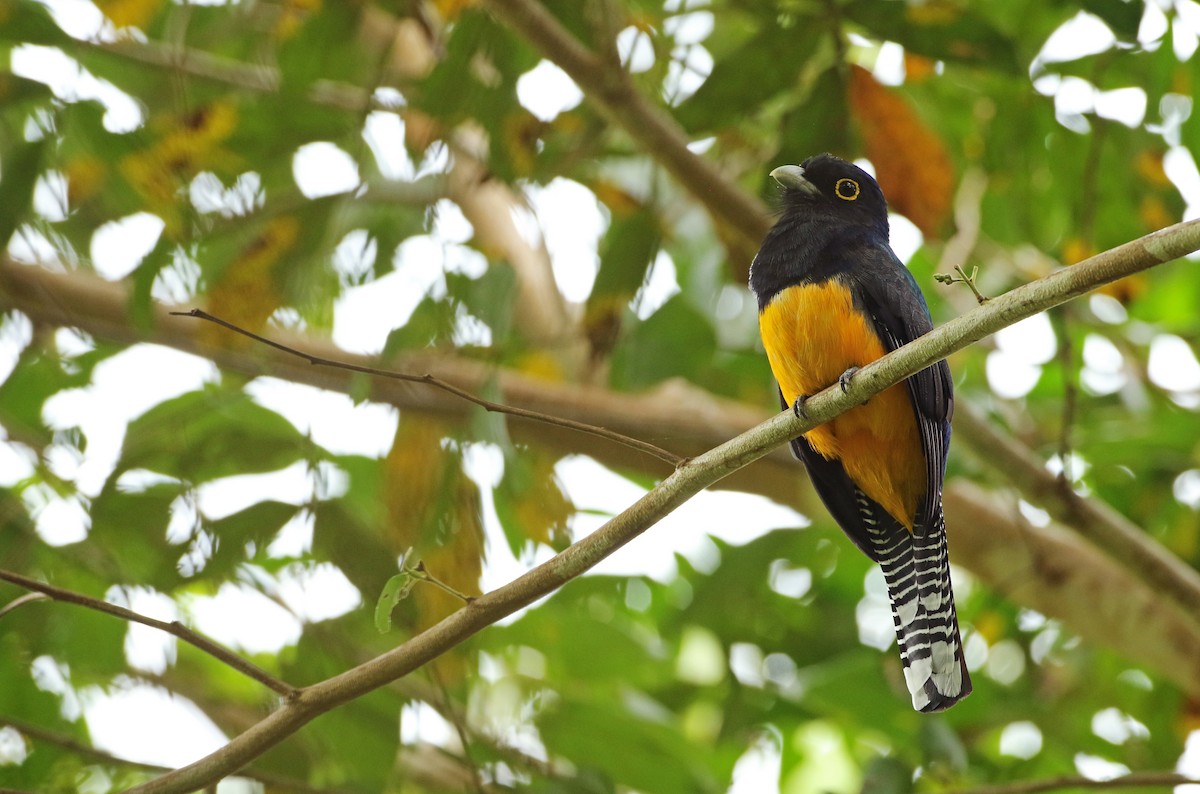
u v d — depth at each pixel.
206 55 12.84
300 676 11.68
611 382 13.03
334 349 12.56
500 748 12.03
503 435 11.06
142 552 11.96
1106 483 14.73
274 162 12.08
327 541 11.65
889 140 11.72
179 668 13.18
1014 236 14.46
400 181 12.28
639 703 13.86
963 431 11.49
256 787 11.46
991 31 10.86
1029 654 15.09
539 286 14.16
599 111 11.45
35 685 11.53
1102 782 10.70
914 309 9.83
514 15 10.63
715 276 13.12
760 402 14.30
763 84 11.20
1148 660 12.93
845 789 15.04
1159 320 16.22
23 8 11.33
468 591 11.99
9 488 12.09
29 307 12.62
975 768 14.08
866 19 10.98
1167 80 11.70
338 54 11.44
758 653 14.91
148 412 12.97
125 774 11.84
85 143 11.56
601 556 7.61
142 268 11.61
